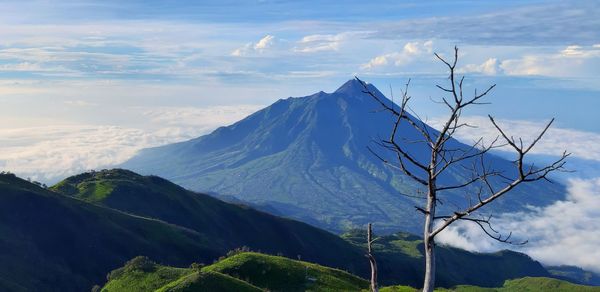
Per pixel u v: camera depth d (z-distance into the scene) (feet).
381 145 44.65
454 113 41.22
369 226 49.78
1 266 330.54
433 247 44.27
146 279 201.98
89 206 453.58
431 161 43.62
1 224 382.22
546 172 38.40
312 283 199.31
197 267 207.82
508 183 40.19
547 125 37.78
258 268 205.26
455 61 40.19
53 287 338.75
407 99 43.21
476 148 42.42
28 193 417.69
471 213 43.34
